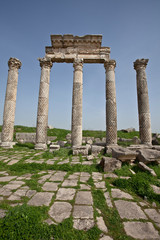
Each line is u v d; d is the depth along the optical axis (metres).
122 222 3.01
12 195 4.04
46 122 13.31
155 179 5.56
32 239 2.41
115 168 6.58
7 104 13.82
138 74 13.99
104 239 2.52
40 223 2.75
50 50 15.15
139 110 13.43
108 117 12.52
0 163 7.68
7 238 2.35
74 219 3.03
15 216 2.76
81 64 14.29
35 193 4.21
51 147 11.88
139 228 2.85
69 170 6.76
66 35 14.91
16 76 14.80
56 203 3.67
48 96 13.99
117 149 8.27
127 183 4.81
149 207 3.67
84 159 9.23
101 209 3.46
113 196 4.16
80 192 4.35
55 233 2.57
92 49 15.03
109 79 13.47
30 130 27.81
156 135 20.86
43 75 14.05
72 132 12.84
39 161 8.36
